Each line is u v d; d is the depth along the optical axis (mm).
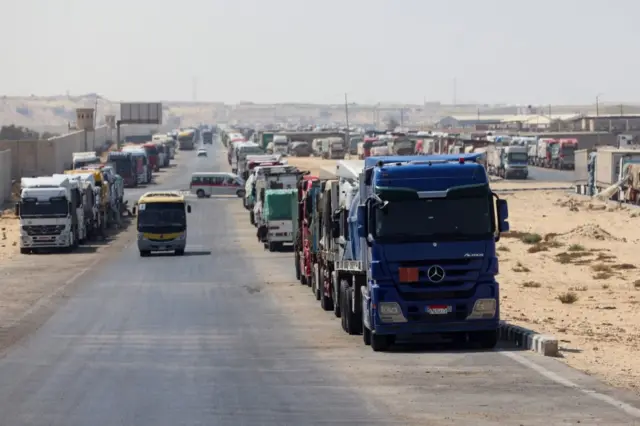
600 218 167375
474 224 50656
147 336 60750
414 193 50562
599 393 37938
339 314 68062
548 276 93125
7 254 138375
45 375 45938
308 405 36688
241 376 44188
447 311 50375
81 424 33969
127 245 152500
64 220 139500
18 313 75125
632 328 60219
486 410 35031
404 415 34531
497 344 53406
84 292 89938
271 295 84250
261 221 147375
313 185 81062
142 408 36719
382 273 50469
